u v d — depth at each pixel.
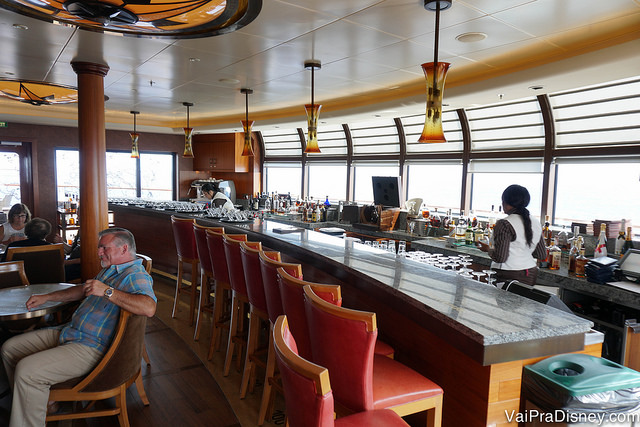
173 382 3.32
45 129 9.29
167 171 11.21
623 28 3.30
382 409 1.64
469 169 6.34
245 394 3.12
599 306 3.52
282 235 4.05
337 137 8.86
